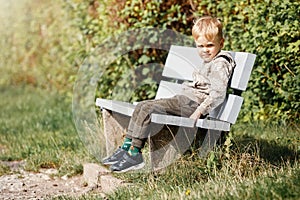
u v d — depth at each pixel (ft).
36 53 41.68
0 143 26.13
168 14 25.14
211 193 14.97
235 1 22.68
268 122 23.00
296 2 20.58
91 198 16.89
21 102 37.52
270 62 22.15
